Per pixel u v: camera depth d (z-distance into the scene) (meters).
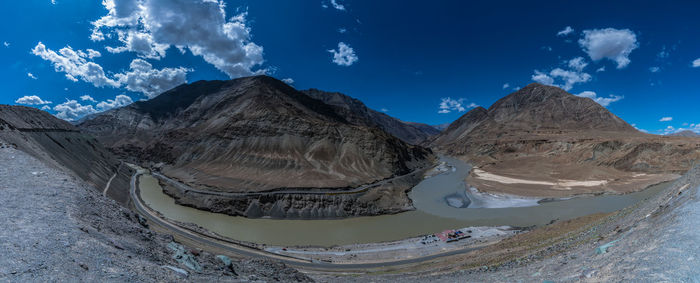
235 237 77.31
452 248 61.47
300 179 132.12
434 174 177.00
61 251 12.30
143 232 19.62
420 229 82.19
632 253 13.37
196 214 97.00
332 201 106.62
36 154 57.19
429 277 28.03
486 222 84.88
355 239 75.81
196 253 18.86
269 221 95.56
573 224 44.22
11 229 13.78
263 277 19.95
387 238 75.75
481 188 125.00
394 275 36.56
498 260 29.70
